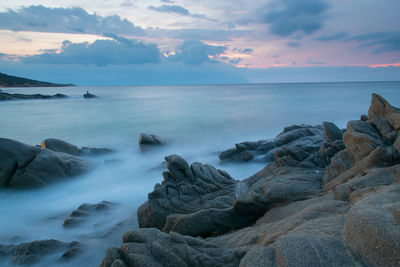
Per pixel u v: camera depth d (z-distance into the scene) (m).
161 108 61.72
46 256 8.75
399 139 8.95
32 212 13.28
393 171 7.39
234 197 10.70
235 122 41.38
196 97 97.88
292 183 9.84
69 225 11.41
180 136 32.62
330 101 69.81
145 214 10.79
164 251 5.11
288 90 139.62
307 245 4.00
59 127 39.25
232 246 5.96
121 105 69.88
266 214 8.46
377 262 3.50
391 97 71.25
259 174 13.62
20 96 94.25
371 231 3.65
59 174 16.66
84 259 8.72
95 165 19.38
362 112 48.97
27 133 35.06
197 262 4.87
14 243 10.21
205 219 9.12
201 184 11.73
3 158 15.62
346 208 5.82
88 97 101.19
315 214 5.89
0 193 15.10
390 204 4.06
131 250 5.21
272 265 4.00
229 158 21.38
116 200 14.61
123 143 29.81
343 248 3.88
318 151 13.73
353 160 10.28
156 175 19.03
